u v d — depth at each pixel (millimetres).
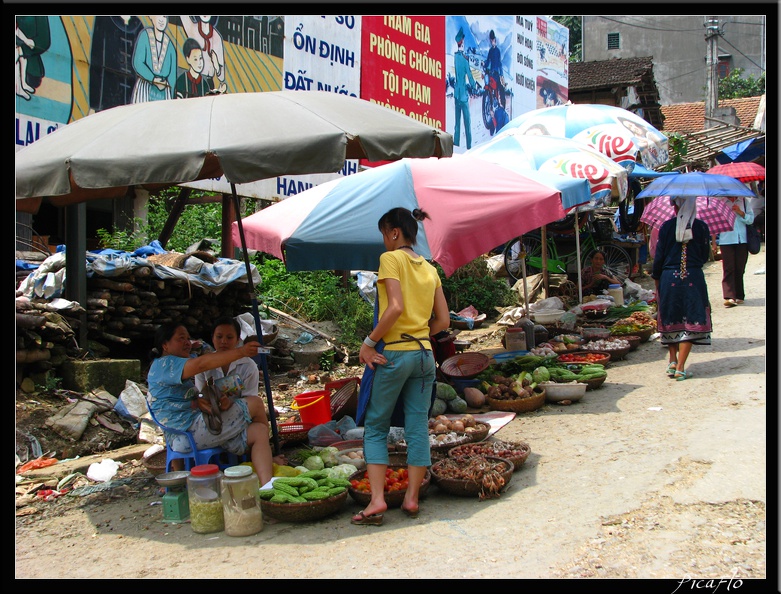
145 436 6340
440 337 7703
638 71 23219
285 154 4160
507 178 7055
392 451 5547
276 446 5594
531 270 13945
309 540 4121
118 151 4219
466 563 3678
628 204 14211
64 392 6504
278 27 10453
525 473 5004
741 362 7672
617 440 5523
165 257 7949
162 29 8734
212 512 4363
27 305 6391
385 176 7059
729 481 4387
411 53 13625
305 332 9562
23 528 4625
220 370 5078
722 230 8555
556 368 7406
